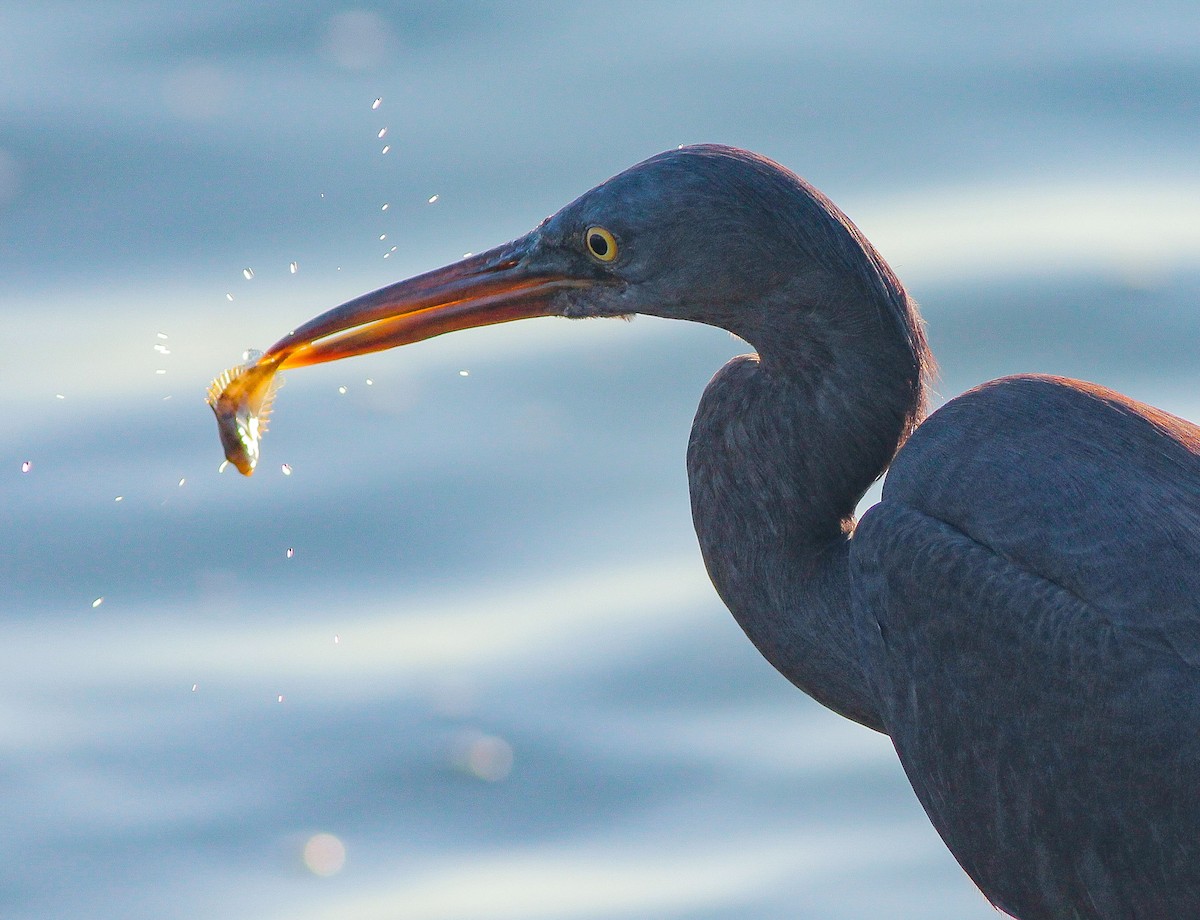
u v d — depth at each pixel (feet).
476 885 41.22
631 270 25.53
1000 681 22.50
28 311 53.93
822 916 40.14
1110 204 57.36
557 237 26.11
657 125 60.39
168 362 51.52
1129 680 21.68
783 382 25.86
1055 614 22.13
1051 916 23.15
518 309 26.48
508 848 42.11
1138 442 23.11
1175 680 21.52
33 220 56.90
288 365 27.12
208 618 47.29
